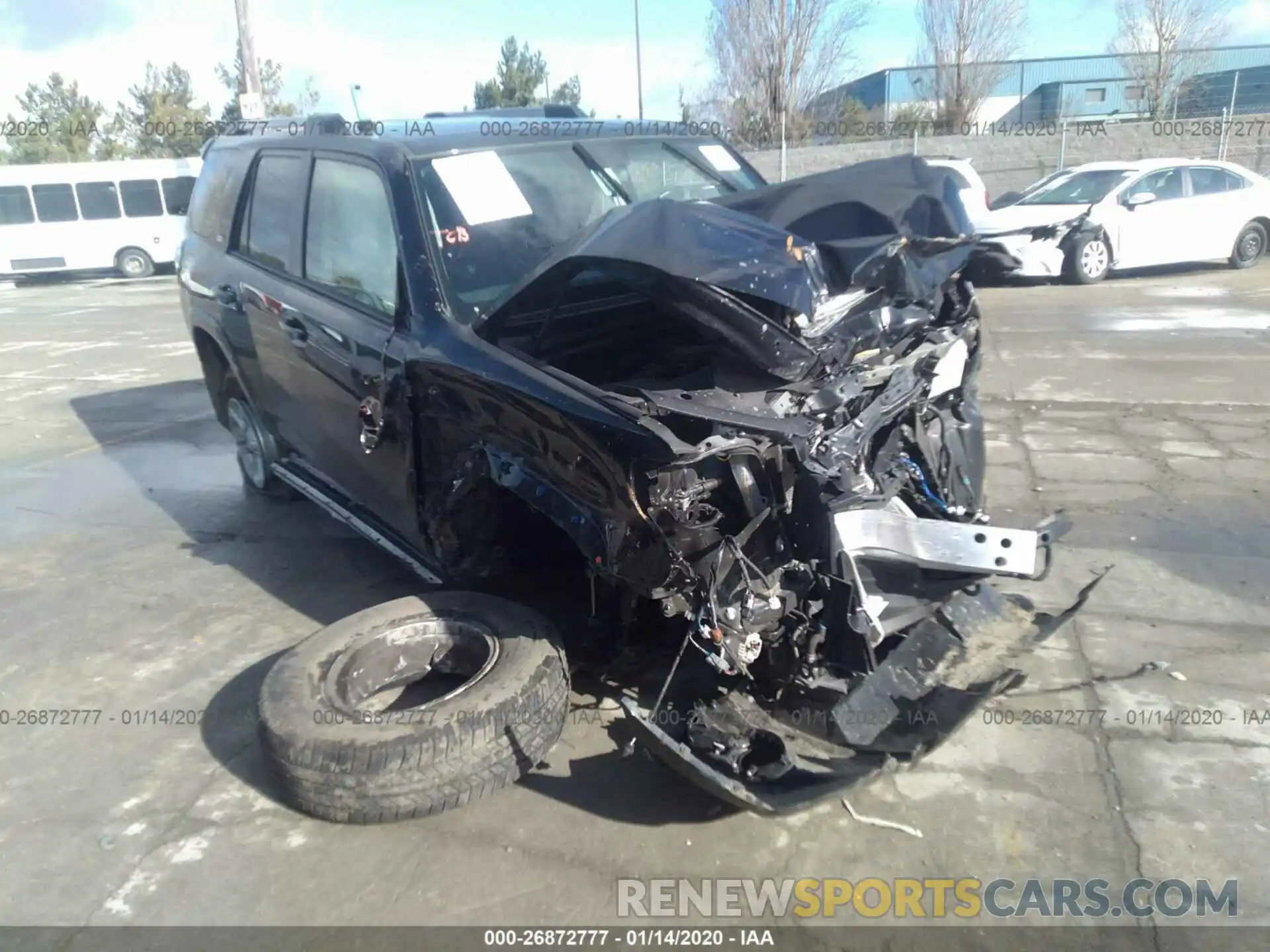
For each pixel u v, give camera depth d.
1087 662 3.81
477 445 3.41
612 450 2.83
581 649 3.82
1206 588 4.34
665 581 2.86
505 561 3.83
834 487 2.92
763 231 3.05
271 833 3.12
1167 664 3.77
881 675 3.08
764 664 3.10
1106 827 2.94
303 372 4.49
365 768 2.97
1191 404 7.17
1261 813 2.96
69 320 16.08
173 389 9.87
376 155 4.06
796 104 25.06
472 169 4.00
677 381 3.27
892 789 3.15
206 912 2.80
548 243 3.97
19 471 7.25
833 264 3.14
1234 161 21.03
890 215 3.39
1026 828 2.96
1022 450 6.36
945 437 3.81
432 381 3.50
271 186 4.98
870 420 3.14
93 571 5.29
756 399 3.02
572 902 2.78
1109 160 21.78
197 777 3.44
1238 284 12.93
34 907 2.86
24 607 4.88
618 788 3.23
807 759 2.88
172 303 17.66
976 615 3.53
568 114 5.32
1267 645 3.87
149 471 7.08
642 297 3.83
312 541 5.54
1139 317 10.72
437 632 3.58
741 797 2.60
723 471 2.92
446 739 3.00
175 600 4.86
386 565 5.17
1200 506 5.27
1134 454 6.17
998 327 10.48
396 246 3.82
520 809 3.15
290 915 2.78
